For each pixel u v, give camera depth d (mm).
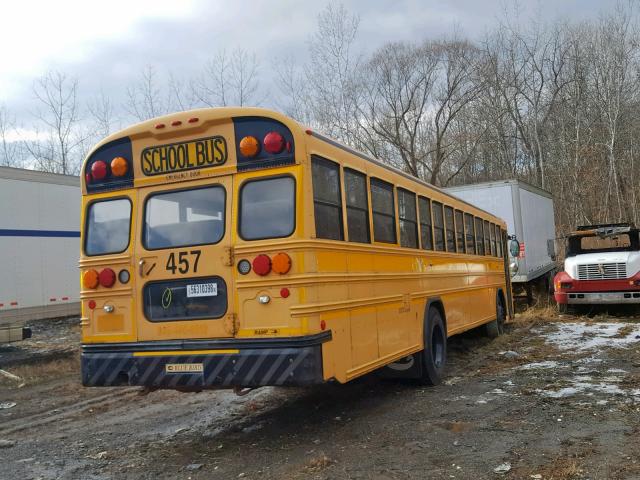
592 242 15828
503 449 5102
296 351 5109
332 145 5973
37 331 14945
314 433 6000
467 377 8477
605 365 8555
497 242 13219
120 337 5840
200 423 6715
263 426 6414
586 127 33094
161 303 5707
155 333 5684
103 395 8453
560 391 7066
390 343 6883
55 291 13500
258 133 5492
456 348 11281
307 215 5273
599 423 5684
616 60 32406
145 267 5773
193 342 5469
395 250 7258
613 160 29938
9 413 7566
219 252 5465
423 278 8195
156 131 5805
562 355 9617
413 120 34500
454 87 34844
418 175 35156
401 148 33875
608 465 4562
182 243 5676
